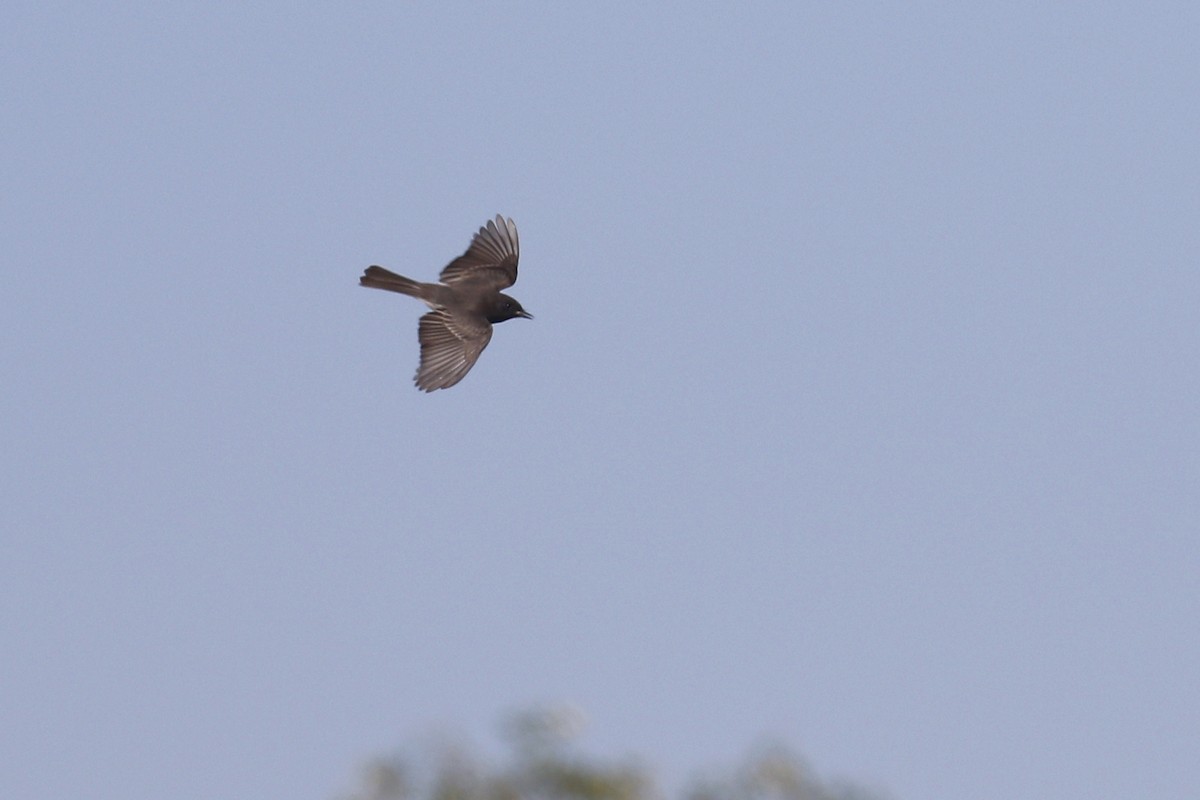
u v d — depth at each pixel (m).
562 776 13.19
